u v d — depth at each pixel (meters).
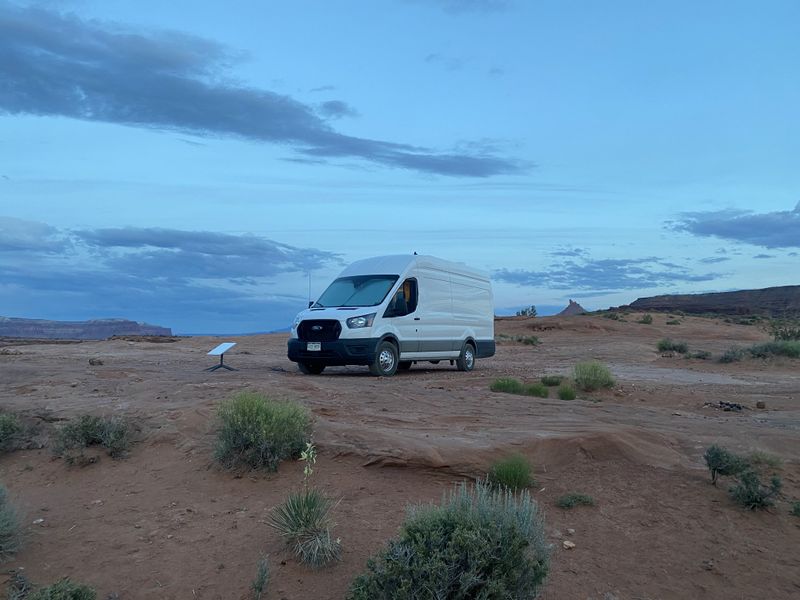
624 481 6.81
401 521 5.83
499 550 4.49
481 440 7.47
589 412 10.12
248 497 6.33
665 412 10.88
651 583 5.18
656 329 42.12
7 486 7.01
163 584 5.02
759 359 21.95
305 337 15.10
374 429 7.84
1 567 5.29
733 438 8.37
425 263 16.78
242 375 12.78
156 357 20.38
